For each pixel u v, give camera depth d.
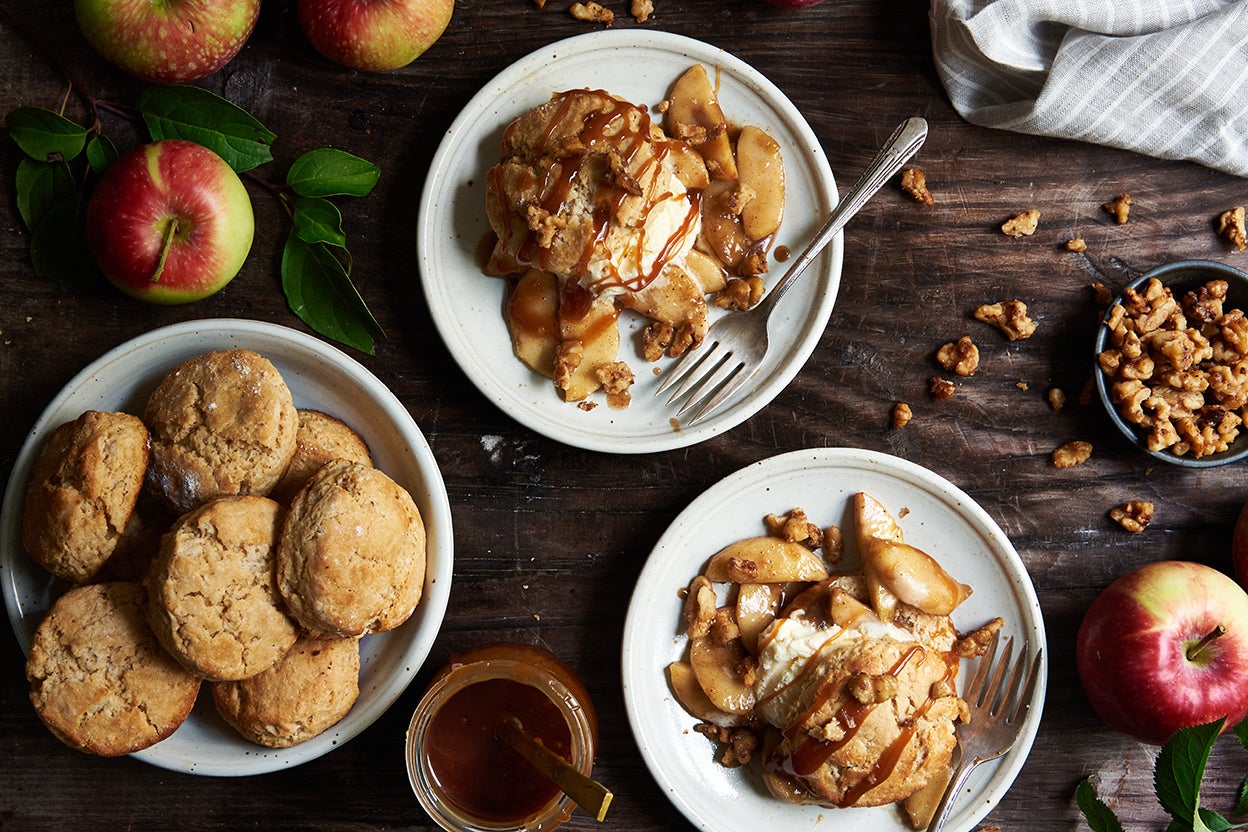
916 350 0.96
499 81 0.91
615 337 0.93
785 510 0.95
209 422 0.87
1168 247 0.96
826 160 0.93
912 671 0.90
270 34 0.93
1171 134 0.94
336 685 0.88
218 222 0.88
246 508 0.85
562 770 0.85
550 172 0.89
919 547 0.95
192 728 0.90
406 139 0.94
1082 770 0.97
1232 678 0.92
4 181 0.92
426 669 0.95
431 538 0.90
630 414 0.94
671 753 0.94
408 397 0.94
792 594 0.94
